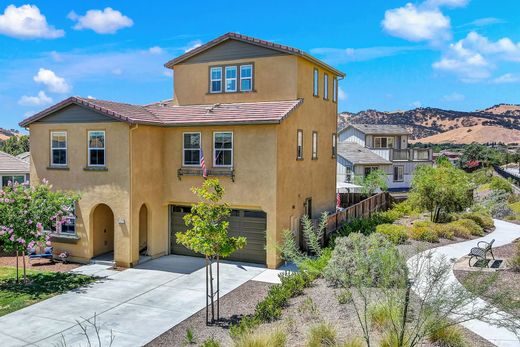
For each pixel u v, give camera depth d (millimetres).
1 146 65938
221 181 18938
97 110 18438
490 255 17703
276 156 18016
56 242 19594
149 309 13594
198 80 22031
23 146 59594
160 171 20031
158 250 20094
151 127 19375
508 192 36062
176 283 16234
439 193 23953
